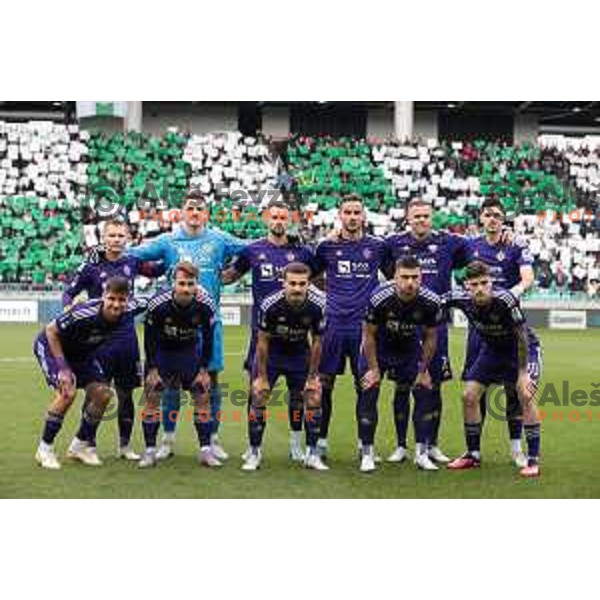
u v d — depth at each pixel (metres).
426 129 38.19
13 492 7.37
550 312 28.56
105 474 8.09
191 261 9.16
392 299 8.21
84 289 9.22
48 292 27.03
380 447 9.71
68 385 8.17
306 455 8.56
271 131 37.50
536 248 31.03
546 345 22.05
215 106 36.66
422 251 9.18
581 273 30.75
